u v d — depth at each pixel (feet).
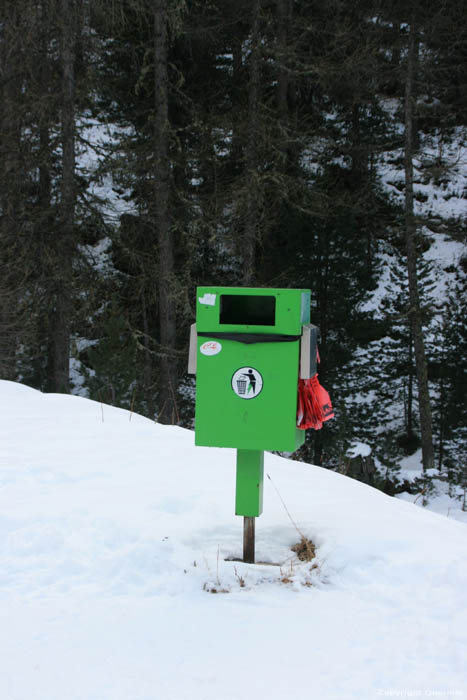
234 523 12.69
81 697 7.22
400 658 8.16
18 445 17.90
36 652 8.19
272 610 9.45
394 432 73.00
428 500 52.08
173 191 60.39
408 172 63.10
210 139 59.26
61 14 51.08
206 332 11.07
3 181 50.55
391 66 67.92
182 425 66.03
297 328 10.82
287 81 68.39
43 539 11.36
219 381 11.07
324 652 8.29
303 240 63.26
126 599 9.76
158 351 66.08
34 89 51.39
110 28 57.41
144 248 60.59
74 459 16.61
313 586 10.30
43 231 51.34
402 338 74.54
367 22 66.64
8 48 50.16
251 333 10.96
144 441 18.88
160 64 56.03
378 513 13.05
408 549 11.16
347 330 64.03
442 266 81.92
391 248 83.82
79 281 54.60
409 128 62.44
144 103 66.80
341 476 17.34
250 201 55.52
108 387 50.60
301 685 7.52
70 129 52.85
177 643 8.46
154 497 13.73
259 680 7.61
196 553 11.39
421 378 61.93
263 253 65.77
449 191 86.89
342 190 81.05
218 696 7.26
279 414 10.93
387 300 77.46
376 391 72.79
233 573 10.61
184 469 16.07
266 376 10.94
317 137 68.95
